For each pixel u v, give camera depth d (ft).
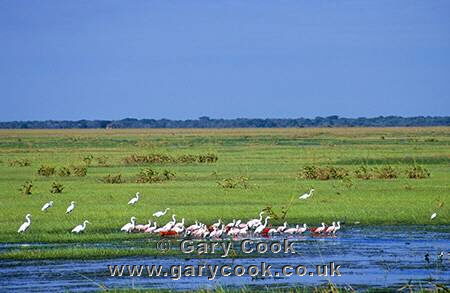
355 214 247.50
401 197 285.02
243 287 160.15
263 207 261.03
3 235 213.05
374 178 362.53
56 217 241.76
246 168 429.79
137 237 211.00
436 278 166.81
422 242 206.08
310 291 156.35
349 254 191.93
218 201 278.05
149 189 318.65
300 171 401.70
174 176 380.99
